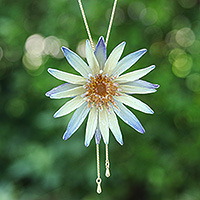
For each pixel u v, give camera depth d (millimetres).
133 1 618
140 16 637
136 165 685
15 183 733
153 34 663
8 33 656
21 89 740
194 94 656
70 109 406
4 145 765
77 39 644
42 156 654
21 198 699
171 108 645
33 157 658
